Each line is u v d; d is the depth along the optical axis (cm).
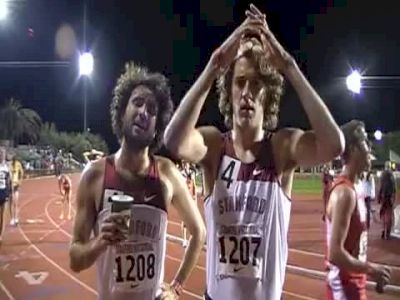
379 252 1375
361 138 434
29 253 1374
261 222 302
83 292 998
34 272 1157
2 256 1332
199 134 310
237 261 302
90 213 355
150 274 348
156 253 352
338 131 295
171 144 300
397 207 1680
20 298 959
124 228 325
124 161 356
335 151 297
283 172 311
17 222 1889
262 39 302
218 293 306
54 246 1477
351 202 425
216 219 309
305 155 306
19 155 5684
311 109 295
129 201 324
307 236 1658
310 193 3506
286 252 313
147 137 353
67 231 1775
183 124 296
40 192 3438
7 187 1502
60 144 7188
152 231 351
